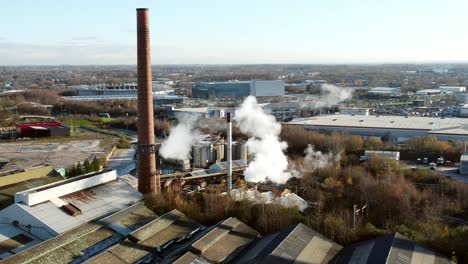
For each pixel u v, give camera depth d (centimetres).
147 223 5438
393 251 4272
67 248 4697
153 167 7144
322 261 4453
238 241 4997
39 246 4625
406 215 6538
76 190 6175
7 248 4847
